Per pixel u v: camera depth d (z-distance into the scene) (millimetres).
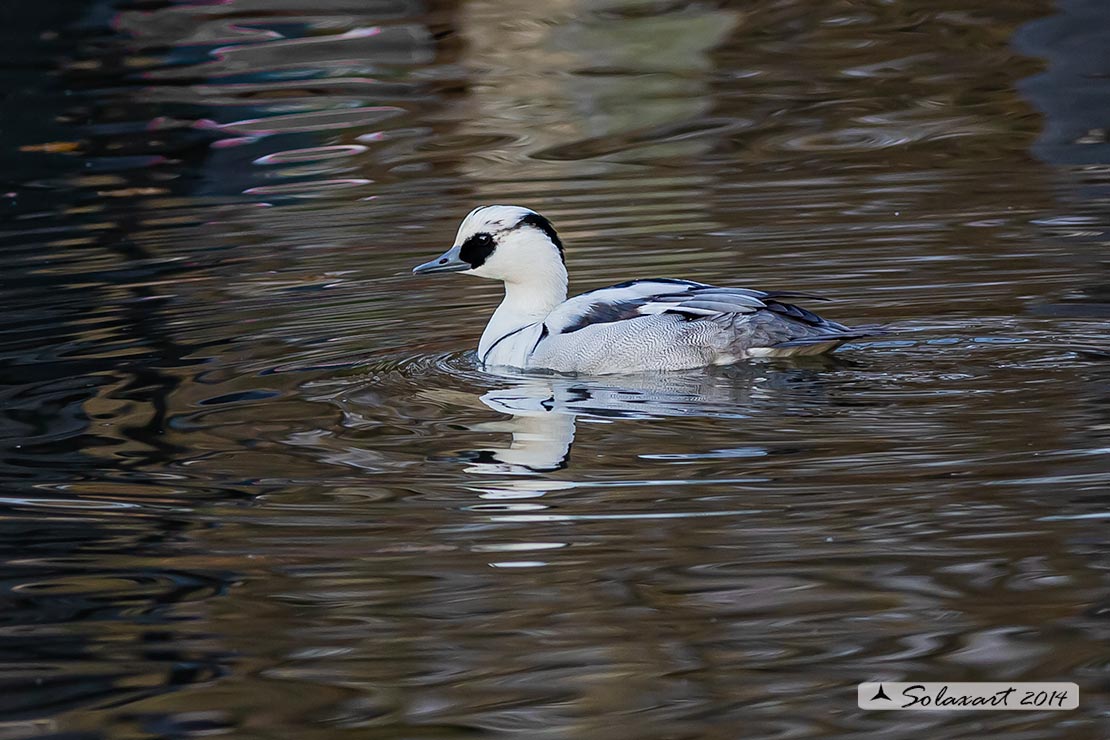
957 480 9336
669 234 16812
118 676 7512
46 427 11078
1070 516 8719
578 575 8359
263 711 7133
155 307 14602
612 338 12258
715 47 25672
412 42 25625
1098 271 14328
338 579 8430
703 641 7594
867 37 26000
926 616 7730
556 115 22984
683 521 8977
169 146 21828
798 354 12258
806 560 8391
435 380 12234
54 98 23656
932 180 18672
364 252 16641
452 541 8844
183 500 9586
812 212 17422
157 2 26719
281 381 12203
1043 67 23281
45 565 8688
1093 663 7234
